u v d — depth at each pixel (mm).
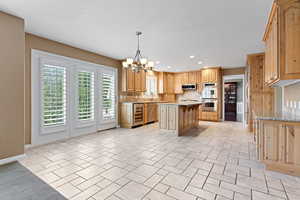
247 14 2438
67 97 3959
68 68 3967
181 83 7867
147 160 2668
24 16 2590
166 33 3191
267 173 2215
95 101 4703
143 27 2938
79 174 2178
